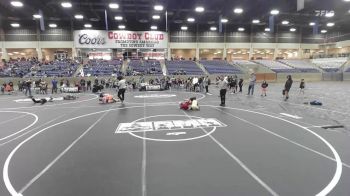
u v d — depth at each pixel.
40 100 16.39
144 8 30.88
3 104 16.16
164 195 4.14
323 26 44.38
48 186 4.54
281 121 9.71
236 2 26.86
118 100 16.72
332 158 5.71
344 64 42.06
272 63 43.75
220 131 8.21
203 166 5.32
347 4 27.70
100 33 38.53
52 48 40.78
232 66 40.34
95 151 6.38
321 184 4.47
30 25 39.62
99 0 26.91
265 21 39.75
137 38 39.78
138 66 35.50
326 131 8.16
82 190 4.36
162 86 25.62
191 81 25.14
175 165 5.39
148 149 6.48
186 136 7.64
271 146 6.61
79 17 33.53
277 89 25.69
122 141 7.23
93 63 35.09
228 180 4.66
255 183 4.53
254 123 9.38
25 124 9.88
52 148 6.70
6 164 5.62
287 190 4.27
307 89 24.98
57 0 26.31
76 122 10.02
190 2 27.38
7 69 31.23
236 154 6.02
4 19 37.47
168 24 41.91
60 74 30.66
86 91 25.52
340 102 15.18
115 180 4.72
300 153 6.05
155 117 10.72
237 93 21.17
